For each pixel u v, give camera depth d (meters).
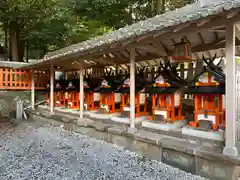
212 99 3.25
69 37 9.83
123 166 3.14
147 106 5.37
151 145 3.44
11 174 2.85
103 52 3.85
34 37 10.03
